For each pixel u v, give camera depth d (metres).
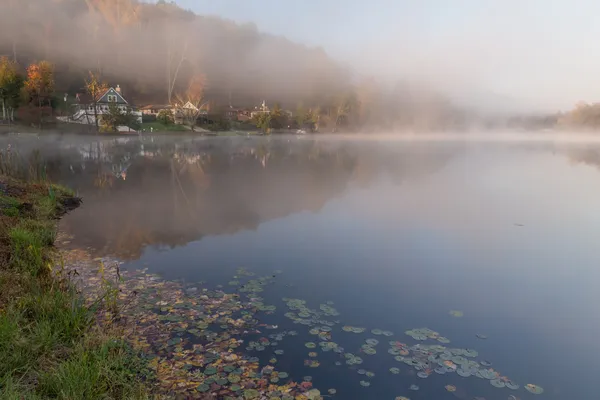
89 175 29.48
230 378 5.44
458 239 13.66
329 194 23.08
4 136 68.06
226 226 15.06
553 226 15.80
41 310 6.46
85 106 95.75
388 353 6.28
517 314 7.97
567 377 5.82
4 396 4.32
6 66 84.19
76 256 10.65
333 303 8.27
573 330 7.32
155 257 11.04
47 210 14.91
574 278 10.12
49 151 49.34
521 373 5.90
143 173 32.12
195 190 23.97
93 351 5.57
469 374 5.78
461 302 8.51
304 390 5.25
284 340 6.54
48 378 4.84
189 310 7.50
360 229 14.93
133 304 7.64
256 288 8.90
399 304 8.33
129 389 5.05
